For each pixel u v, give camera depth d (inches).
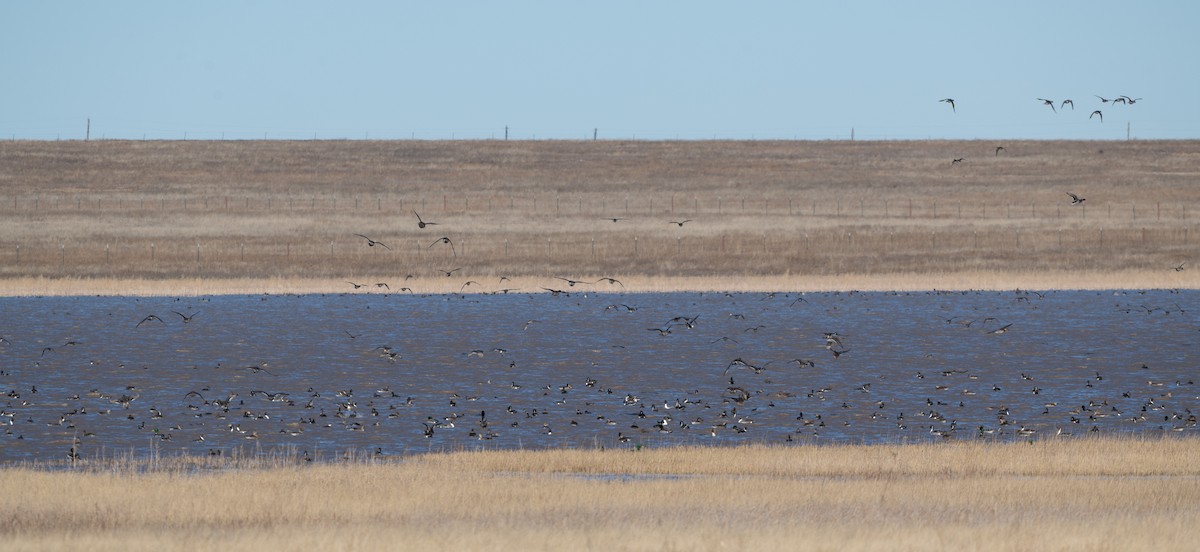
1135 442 1439.5
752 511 1005.2
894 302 3093.0
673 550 828.0
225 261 3639.3
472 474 1243.8
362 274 3513.8
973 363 2206.0
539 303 3090.6
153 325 2684.5
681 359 2256.4
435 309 2989.7
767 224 4409.5
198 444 1499.8
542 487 1135.0
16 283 3223.4
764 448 1419.8
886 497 1089.4
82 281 3282.5
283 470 1278.3
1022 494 1106.1
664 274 3545.8
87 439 1519.4
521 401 1814.7
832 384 1973.4
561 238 4094.5
